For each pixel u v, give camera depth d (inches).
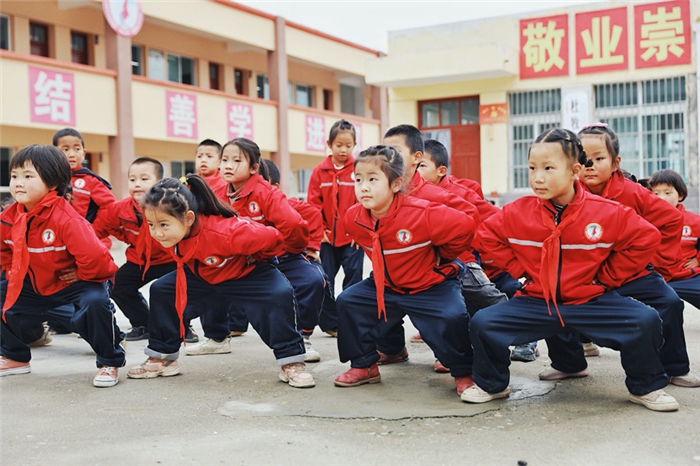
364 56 731.4
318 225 187.2
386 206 131.3
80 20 518.6
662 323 133.0
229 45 626.5
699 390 132.0
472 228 131.3
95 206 194.2
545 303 123.4
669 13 511.5
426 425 114.3
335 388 138.9
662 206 139.9
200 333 206.7
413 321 135.4
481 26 570.3
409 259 132.6
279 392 136.5
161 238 135.9
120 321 231.1
